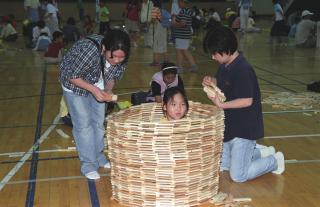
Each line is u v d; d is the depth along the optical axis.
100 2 21.14
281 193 4.02
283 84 8.98
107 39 3.82
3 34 18.44
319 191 4.05
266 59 12.70
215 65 11.57
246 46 16.17
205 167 3.71
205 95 7.93
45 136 5.76
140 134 3.56
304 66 11.30
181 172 3.60
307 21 15.52
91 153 4.44
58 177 4.45
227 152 4.50
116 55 3.82
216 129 3.72
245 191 4.07
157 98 5.70
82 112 4.29
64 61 4.18
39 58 13.44
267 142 5.41
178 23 10.16
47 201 3.92
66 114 6.17
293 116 6.55
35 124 6.32
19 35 20.61
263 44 16.78
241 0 21.39
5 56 14.06
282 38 18.97
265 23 26.23
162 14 10.91
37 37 16.06
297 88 8.55
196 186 3.70
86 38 4.16
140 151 3.59
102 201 3.90
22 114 6.89
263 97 7.78
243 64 4.09
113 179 3.85
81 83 4.06
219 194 3.89
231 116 4.18
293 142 5.41
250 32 21.75
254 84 4.14
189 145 3.57
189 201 3.70
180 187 3.63
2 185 4.27
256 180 4.32
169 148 3.54
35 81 9.68
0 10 25.36
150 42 15.60
